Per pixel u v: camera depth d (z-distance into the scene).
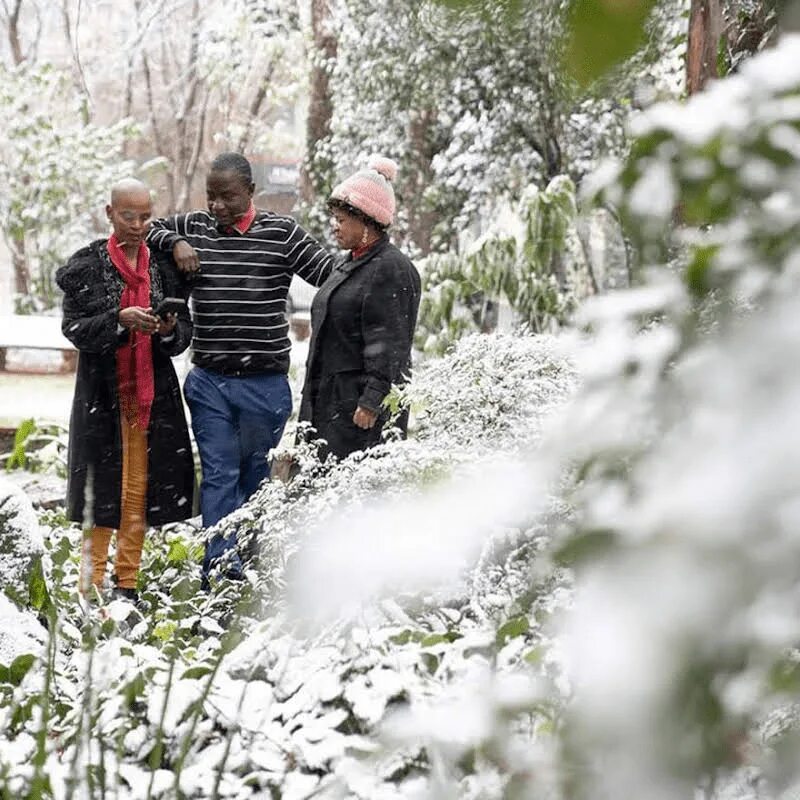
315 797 3.31
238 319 8.98
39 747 3.26
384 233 8.45
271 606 5.18
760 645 0.59
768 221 0.79
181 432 8.89
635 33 1.16
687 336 0.80
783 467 0.59
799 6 0.92
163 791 3.73
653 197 0.88
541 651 3.39
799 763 0.77
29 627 6.17
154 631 6.31
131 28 42.19
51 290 28.77
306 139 25.89
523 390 6.39
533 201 12.98
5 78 28.17
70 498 8.62
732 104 0.87
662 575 0.60
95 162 28.80
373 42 20.70
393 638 4.46
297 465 8.47
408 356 8.34
